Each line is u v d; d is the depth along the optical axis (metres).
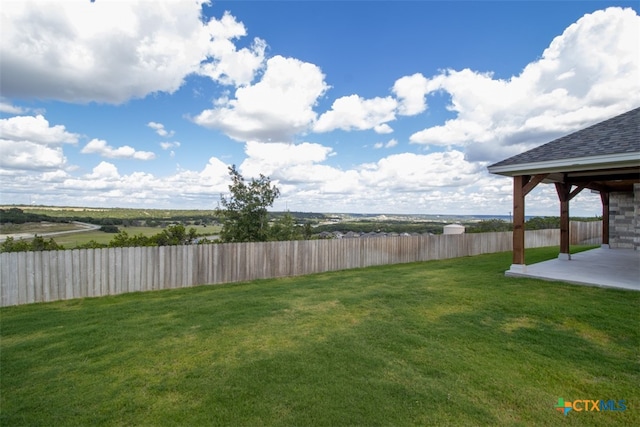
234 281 9.06
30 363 3.73
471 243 14.61
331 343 4.20
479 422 2.56
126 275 7.73
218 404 2.83
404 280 8.41
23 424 2.60
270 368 3.49
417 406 2.76
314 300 6.55
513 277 8.02
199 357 3.84
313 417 2.62
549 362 3.58
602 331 4.46
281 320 5.23
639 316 4.98
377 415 2.63
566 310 5.32
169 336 4.57
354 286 7.88
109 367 3.61
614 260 10.17
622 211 13.41
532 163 7.58
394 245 12.35
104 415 2.70
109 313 5.89
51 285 6.96
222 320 5.28
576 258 10.64
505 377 3.26
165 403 2.87
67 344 4.32
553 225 22.22
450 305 5.88
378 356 3.78
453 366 3.50
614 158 6.44
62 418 2.67
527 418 2.61
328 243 10.76
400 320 5.12
